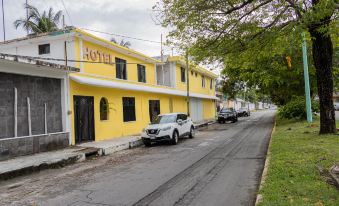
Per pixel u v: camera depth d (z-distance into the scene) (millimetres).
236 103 82500
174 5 13328
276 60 27719
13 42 20422
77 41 19656
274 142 15047
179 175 10297
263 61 27906
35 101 16016
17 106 15000
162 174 10609
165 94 32219
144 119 27391
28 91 15648
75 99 18672
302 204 6027
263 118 44375
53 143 16391
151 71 29953
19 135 15000
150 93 28844
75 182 10219
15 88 14922
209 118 48250
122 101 23828
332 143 13023
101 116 21438
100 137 20688
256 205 6340
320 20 12773
